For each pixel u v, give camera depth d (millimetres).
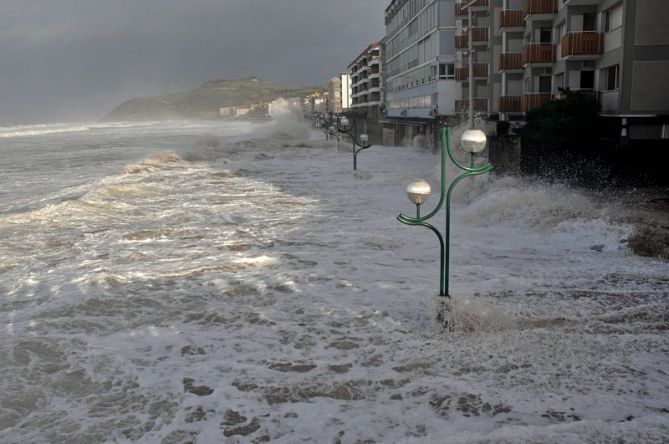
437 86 48438
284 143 49781
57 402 5219
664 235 11086
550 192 16203
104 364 6016
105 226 14086
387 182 22750
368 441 4500
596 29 25078
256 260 10445
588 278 9039
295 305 7961
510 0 33562
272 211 16203
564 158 19266
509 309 7484
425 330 6887
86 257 10938
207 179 24297
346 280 9164
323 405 5086
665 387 5301
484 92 44250
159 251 11359
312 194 19719
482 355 6078
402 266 10016
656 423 4457
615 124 20703
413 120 53094
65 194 20250
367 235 12688
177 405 5137
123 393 5379
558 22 28203
